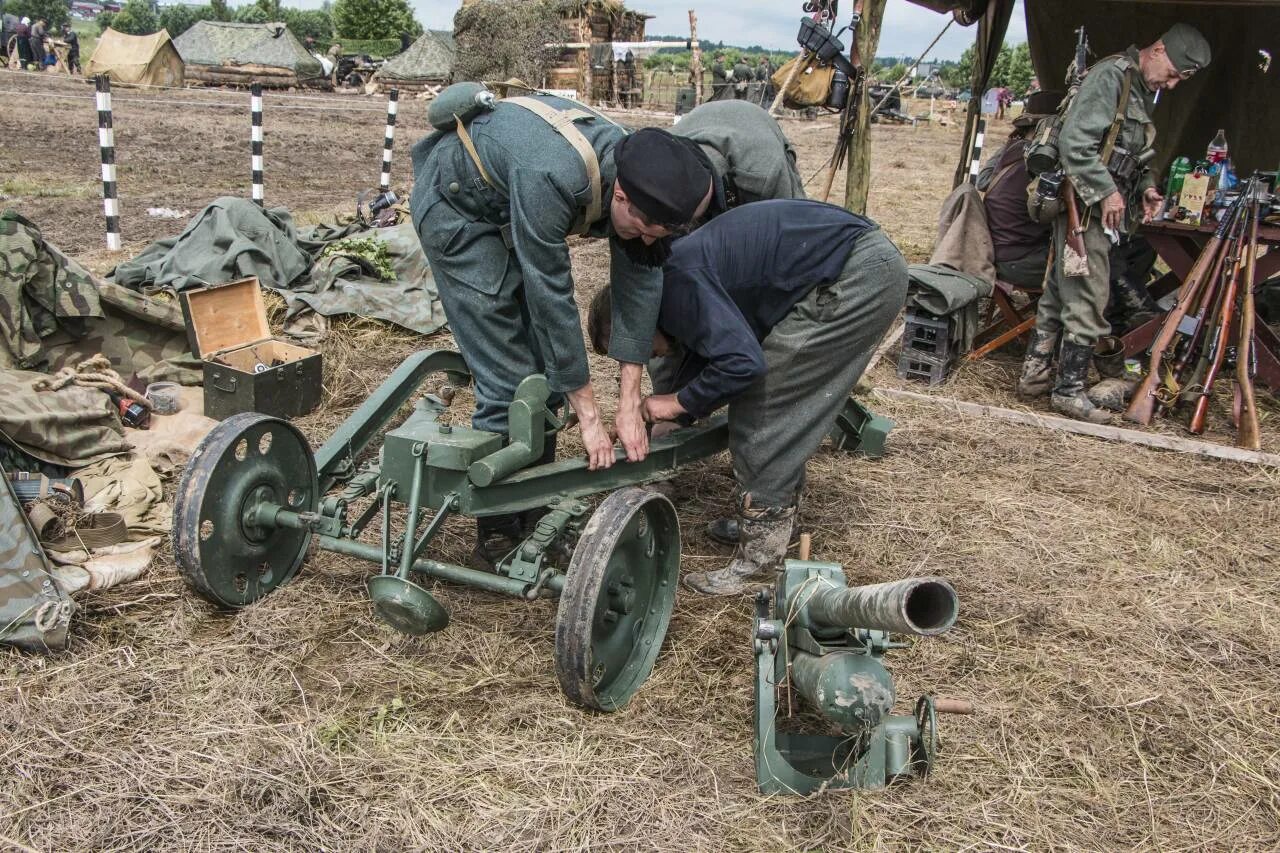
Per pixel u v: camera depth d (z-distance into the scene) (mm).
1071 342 5379
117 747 2539
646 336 2881
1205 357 5402
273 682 2838
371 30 53438
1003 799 2572
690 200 2492
